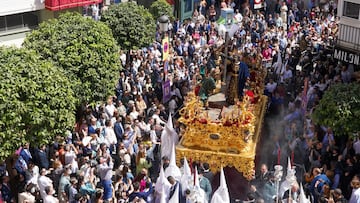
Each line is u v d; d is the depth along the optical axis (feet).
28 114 50.85
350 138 56.29
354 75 75.15
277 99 70.33
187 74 78.69
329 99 56.95
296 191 47.73
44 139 53.01
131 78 74.23
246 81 59.93
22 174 52.49
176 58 83.41
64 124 53.88
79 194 47.93
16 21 90.33
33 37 65.67
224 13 65.77
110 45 65.36
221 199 47.83
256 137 57.36
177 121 62.64
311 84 72.84
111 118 62.69
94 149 56.59
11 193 51.78
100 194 47.62
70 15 69.67
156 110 65.57
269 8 126.82
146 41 84.23
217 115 57.16
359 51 79.56
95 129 59.47
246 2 122.21
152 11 103.14
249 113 54.19
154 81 75.87
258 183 53.98
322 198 47.50
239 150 54.29
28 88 51.06
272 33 100.94
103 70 63.41
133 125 60.64
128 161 56.18
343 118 55.26
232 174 56.34
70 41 63.57
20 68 52.01
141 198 47.73
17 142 50.57
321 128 60.95
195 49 91.09
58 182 52.29
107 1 102.68
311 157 56.95
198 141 55.16
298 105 67.72
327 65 79.82
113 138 59.77
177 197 47.03
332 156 55.88
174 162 51.75
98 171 52.19
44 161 54.95
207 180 51.75
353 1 78.84
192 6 122.21
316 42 93.40
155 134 61.46
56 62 61.67
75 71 61.87
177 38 94.27
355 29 79.51
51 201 47.70
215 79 64.49
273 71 82.53
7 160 54.24
